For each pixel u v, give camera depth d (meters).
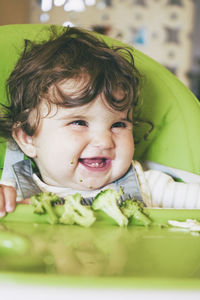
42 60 0.83
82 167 0.78
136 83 0.88
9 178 0.86
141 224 0.60
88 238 0.49
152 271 0.33
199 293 0.28
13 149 0.89
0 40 0.89
